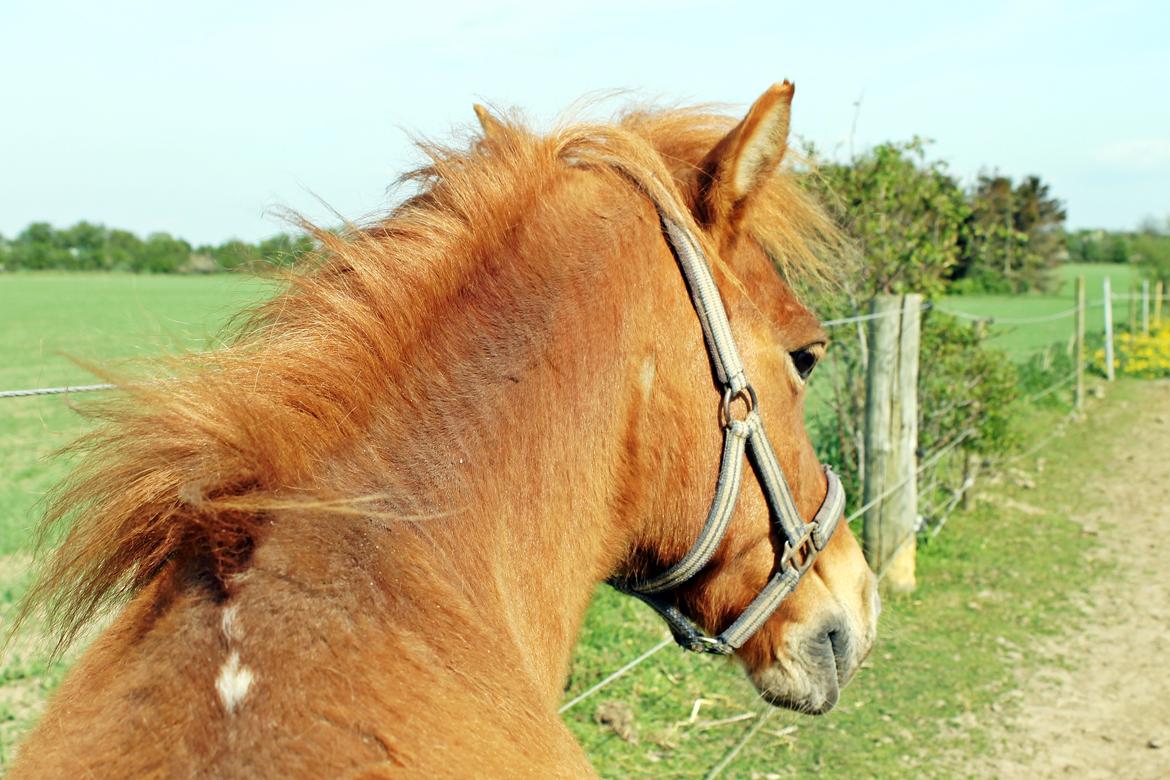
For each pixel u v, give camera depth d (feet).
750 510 6.28
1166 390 50.80
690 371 5.84
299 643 3.84
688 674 16.42
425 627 4.21
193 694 3.62
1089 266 219.82
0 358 64.03
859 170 22.48
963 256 25.31
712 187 6.02
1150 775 14.19
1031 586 21.74
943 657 17.97
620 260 5.58
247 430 4.16
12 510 24.35
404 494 4.54
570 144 5.94
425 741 3.80
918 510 24.61
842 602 7.18
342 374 4.59
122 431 4.36
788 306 6.48
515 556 5.04
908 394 20.21
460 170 5.53
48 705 4.15
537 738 4.32
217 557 3.95
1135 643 18.83
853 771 13.87
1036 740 15.08
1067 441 37.76
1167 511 27.99
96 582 4.24
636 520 5.90
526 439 5.10
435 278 5.04
